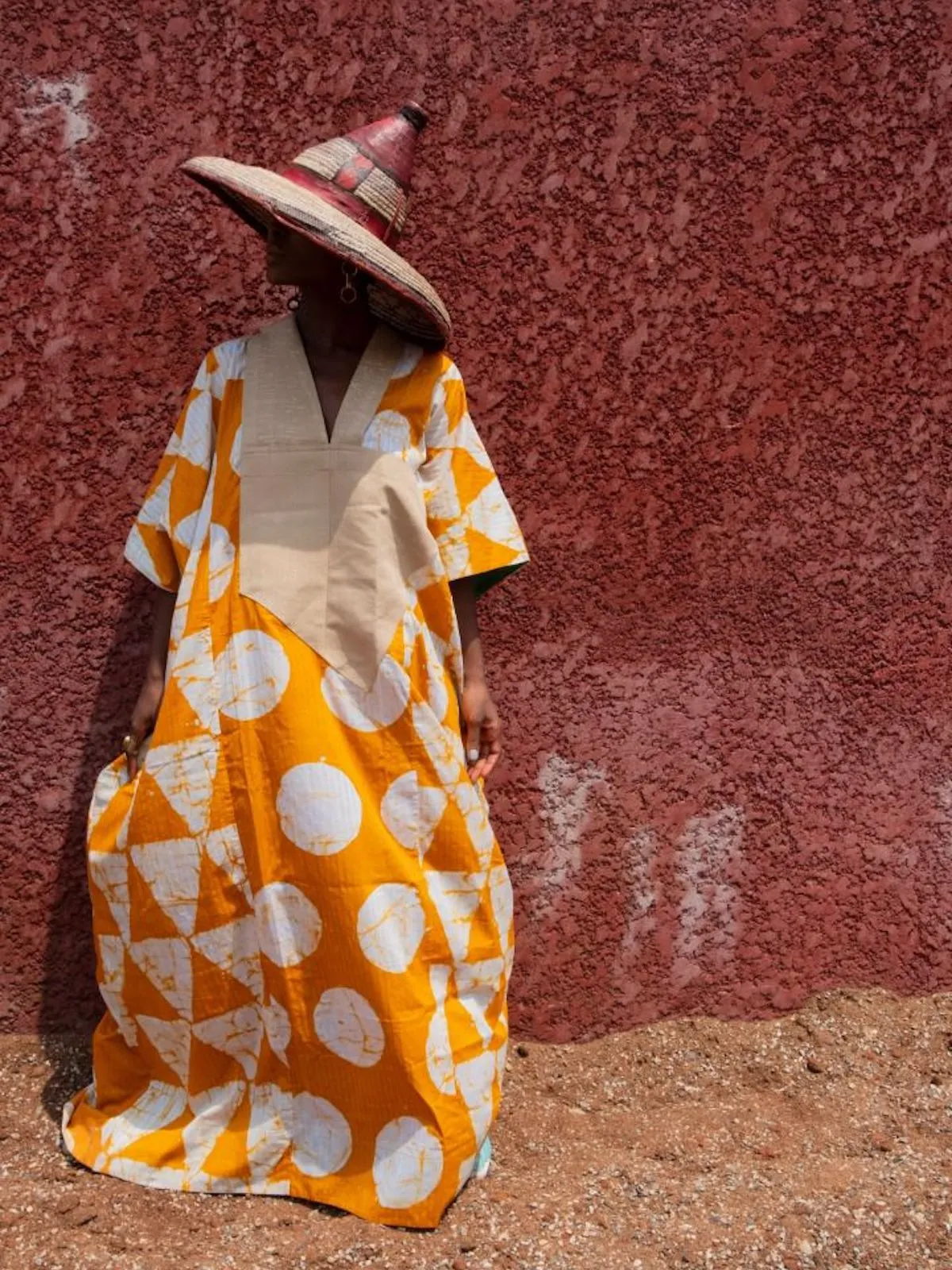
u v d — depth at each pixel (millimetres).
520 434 2445
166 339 2387
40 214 2350
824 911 2578
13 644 2410
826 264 2477
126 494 2402
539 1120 2295
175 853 2031
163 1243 1873
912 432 2523
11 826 2436
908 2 2453
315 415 2072
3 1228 1881
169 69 2340
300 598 2029
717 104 2428
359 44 2359
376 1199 1946
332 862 1969
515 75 2385
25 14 2312
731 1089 2420
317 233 1916
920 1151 2182
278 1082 2039
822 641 2541
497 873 2193
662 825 2527
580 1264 1841
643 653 2502
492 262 2412
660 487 2480
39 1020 2463
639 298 2445
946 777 2592
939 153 2480
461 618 2232
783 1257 1868
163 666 2184
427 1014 2000
